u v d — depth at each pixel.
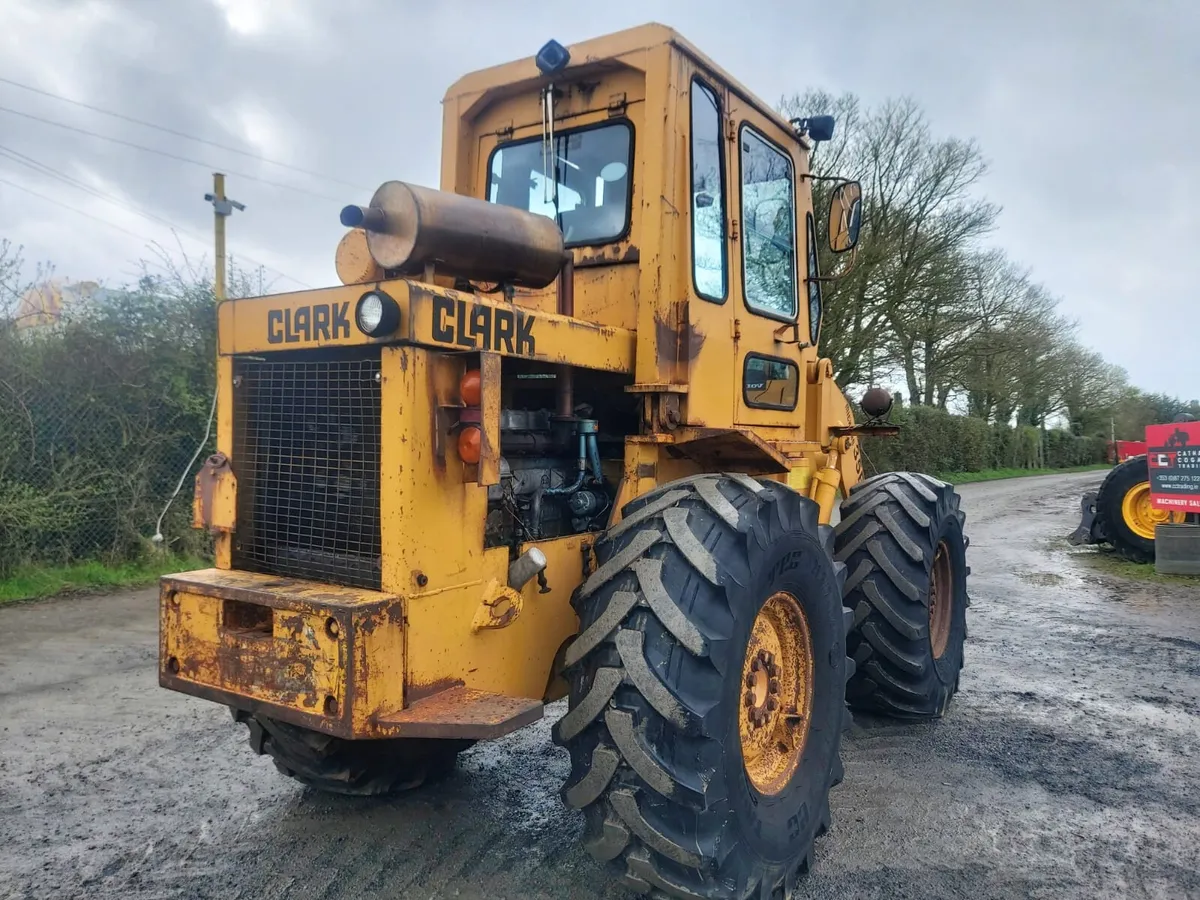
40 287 7.37
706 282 3.18
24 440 7.06
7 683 4.59
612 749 2.25
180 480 7.79
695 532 2.40
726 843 2.28
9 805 3.14
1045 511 16.58
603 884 2.66
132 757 3.60
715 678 2.28
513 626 2.59
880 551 3.95
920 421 25.27
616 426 3.32
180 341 7.94
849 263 4.12
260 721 2.87
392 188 2.29
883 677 4.01
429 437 2.29
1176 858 2.95
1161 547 8.96
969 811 3.29
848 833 3.11
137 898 2.54
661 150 2.90
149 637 5.56
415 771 3.22
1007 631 6.34
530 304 3.22
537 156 3.38
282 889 2.60
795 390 3.99
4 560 6.79
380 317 2.16
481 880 2.67
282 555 2.61
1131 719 4.35
